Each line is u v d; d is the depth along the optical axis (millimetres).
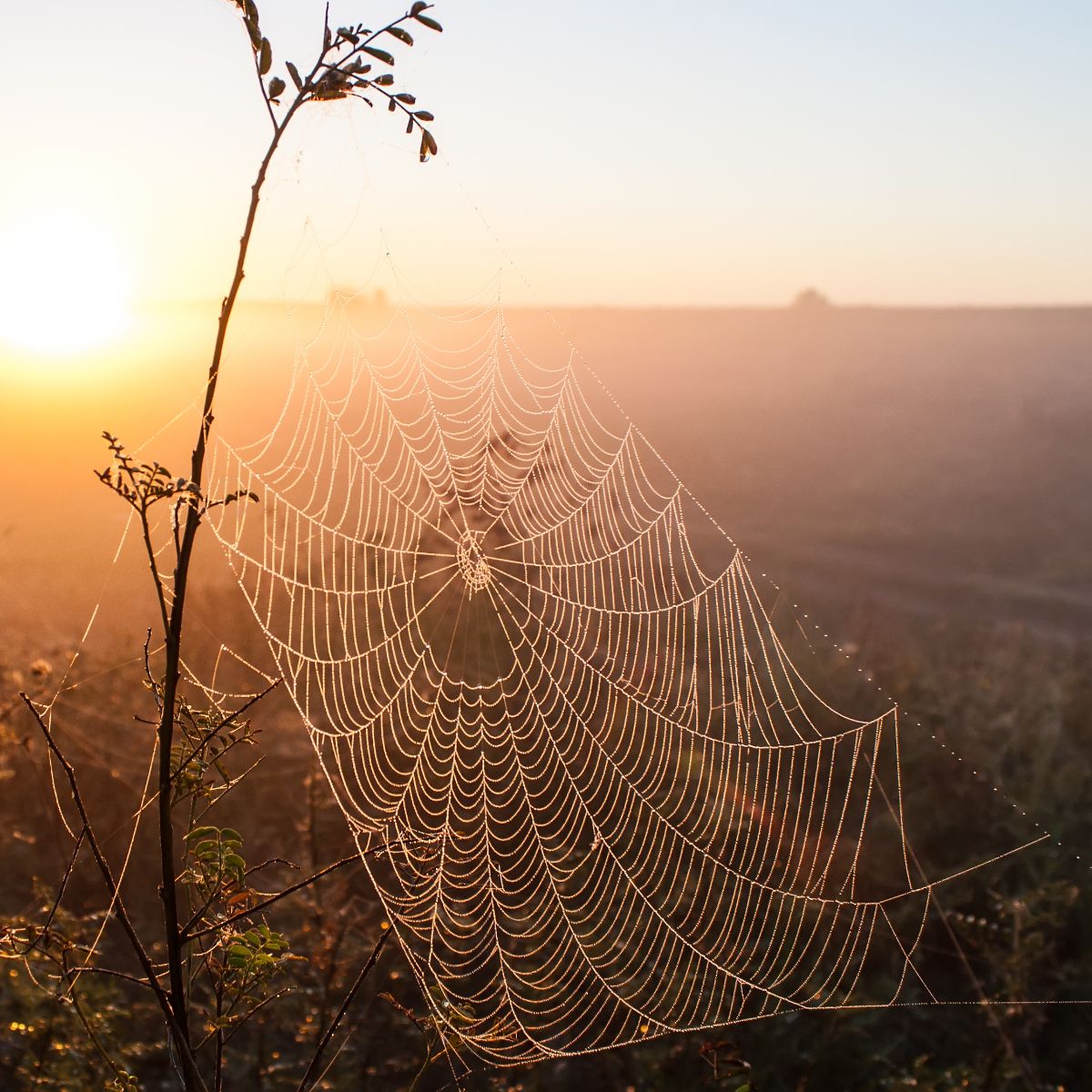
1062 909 7109
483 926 5832
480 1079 5684
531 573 8977
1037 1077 6008
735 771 7238
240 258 2682
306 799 7312
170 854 2777
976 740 9797
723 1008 5801
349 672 7344
